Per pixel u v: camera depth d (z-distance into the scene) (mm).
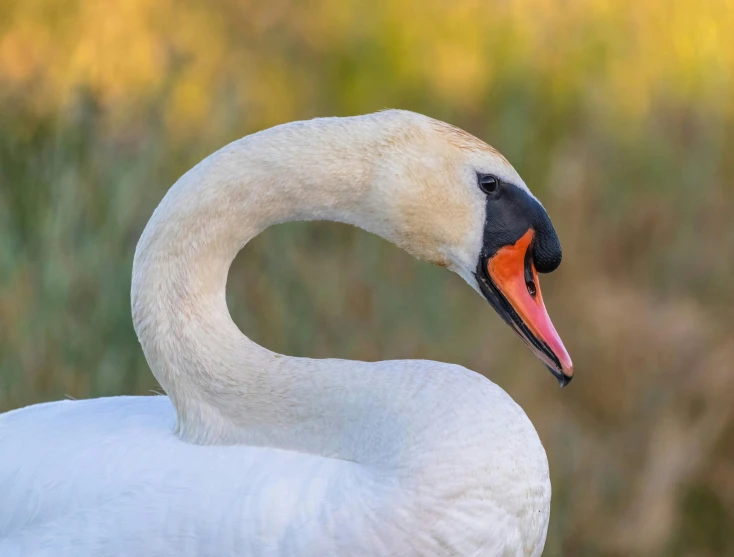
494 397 3807
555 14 9367
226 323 3953
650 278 7738
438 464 3617
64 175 6219
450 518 3602
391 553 3570
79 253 6059
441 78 9039
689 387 6672
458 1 9352
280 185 3947
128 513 3662
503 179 4090
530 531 3793
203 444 3916
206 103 7402
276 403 3865
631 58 9117
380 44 9195
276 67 8977
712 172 8344
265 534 3562
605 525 6152
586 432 6570
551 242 4090
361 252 7145
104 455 3895
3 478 3971
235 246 3980
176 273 3895
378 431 3736
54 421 4191
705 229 8008
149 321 3916
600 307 7129
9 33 7484
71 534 3705
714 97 8781
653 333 6910
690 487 6316
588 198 8016
